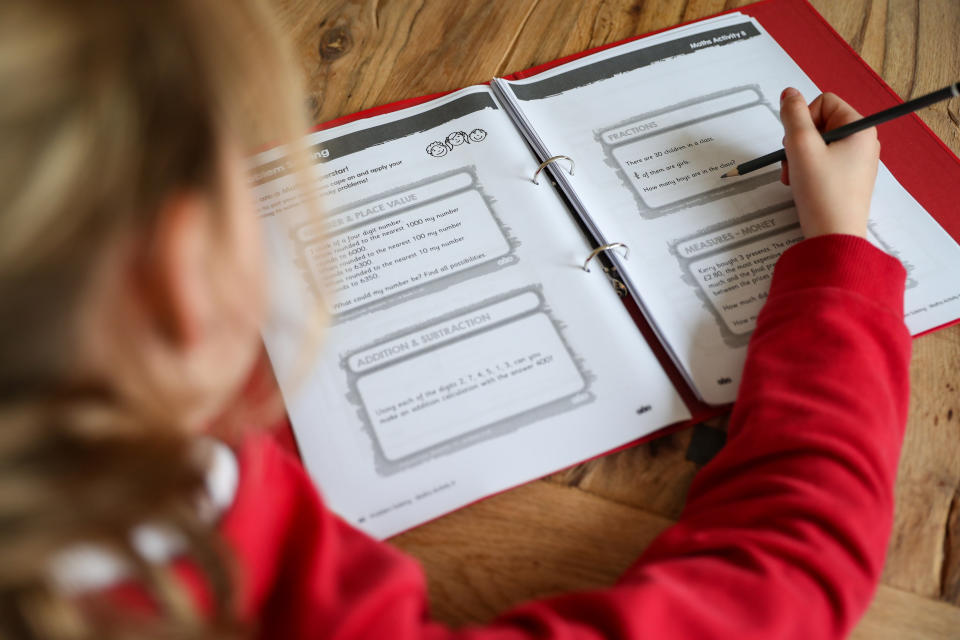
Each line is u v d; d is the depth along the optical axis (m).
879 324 0.52
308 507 0.40
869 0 0.75
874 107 0.68
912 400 0.54
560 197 0.63
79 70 0.21
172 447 0.26
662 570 0.42
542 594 0.47
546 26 0.74
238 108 0.26
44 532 0.22
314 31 0.74
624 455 0.52
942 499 0.50
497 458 0.51
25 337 0.21
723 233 0.60
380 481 0.50
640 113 0.67
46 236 0.20
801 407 0.48
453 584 0.48
